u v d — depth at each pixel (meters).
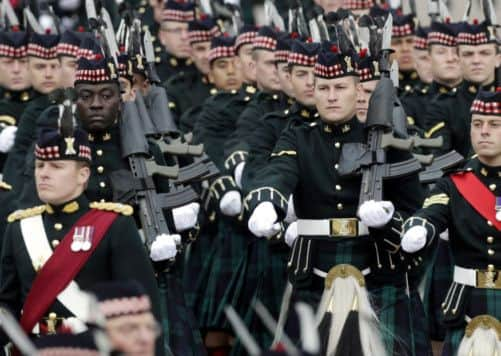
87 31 35.84
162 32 41.81
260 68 35.72
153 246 29.09
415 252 29.06
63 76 34.78
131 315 22.50
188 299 36.41
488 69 36.09
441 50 36.88
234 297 35.66
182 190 29.97
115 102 29.38
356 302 29.50
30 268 26.61
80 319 26.31
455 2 41.28
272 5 36.25
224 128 37.31
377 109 29.58
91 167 29.39
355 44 31.31
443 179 29.14
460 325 28.89
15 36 37.12
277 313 34.91
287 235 31.08
